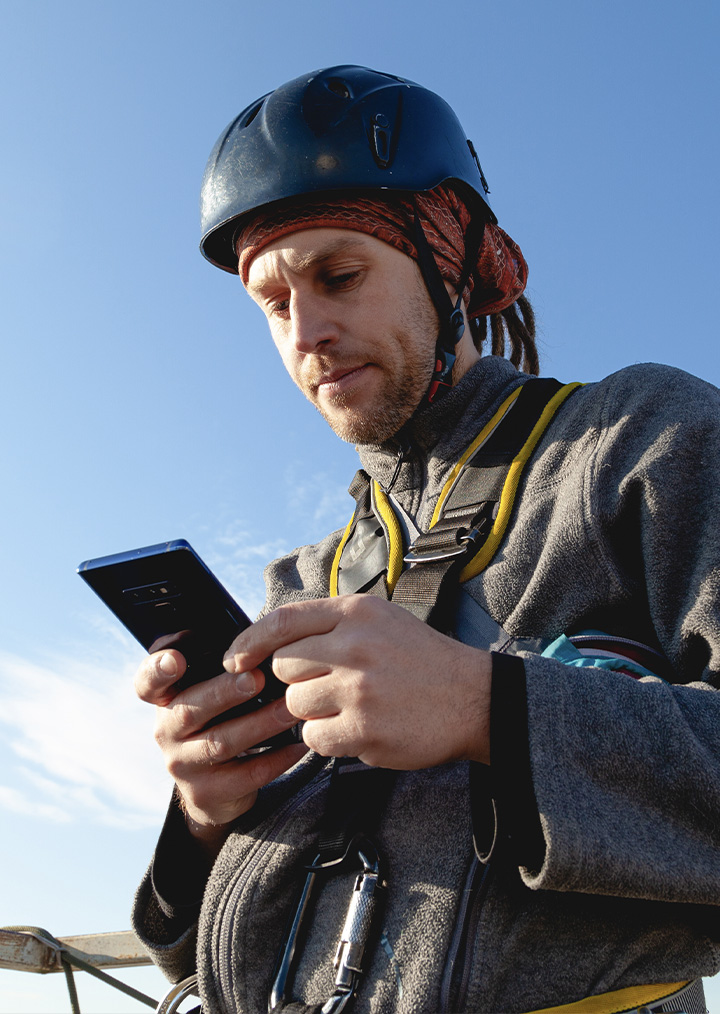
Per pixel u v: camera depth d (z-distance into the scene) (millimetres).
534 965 1008
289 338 1575
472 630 1271
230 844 1313
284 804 1335
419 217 1569
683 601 1142
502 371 1615
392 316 1493
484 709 938
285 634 1001
